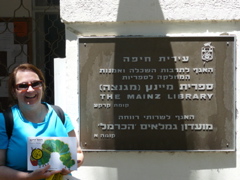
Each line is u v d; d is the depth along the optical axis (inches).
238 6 114.9
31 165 87.4
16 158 88.4
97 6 116.3
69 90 116.6
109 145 115.6
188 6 115.3
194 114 114.7
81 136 115.8
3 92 158.9
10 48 159.9
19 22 160.2
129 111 115.2
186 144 114.9
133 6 115.8
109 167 117.1
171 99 114.7
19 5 160.2
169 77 114.7
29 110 91.2
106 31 116.7
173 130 115.0
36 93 90.6
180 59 114.5
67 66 116.6
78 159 99.0
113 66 115.2
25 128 89.5
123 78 115.1
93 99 115.5
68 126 98.8
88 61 115.4
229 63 114.3
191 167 116.3
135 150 115.3
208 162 116.3
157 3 115.6
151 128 115.0
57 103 117.6
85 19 116.1
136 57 114.9
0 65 159.8
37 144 87.8
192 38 114.6
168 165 116.5
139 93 115.0
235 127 114.7
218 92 114.5
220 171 116.2
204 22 115.9
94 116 115.6
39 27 159.8
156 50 114.9
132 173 116.9
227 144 114.8
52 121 92.8
